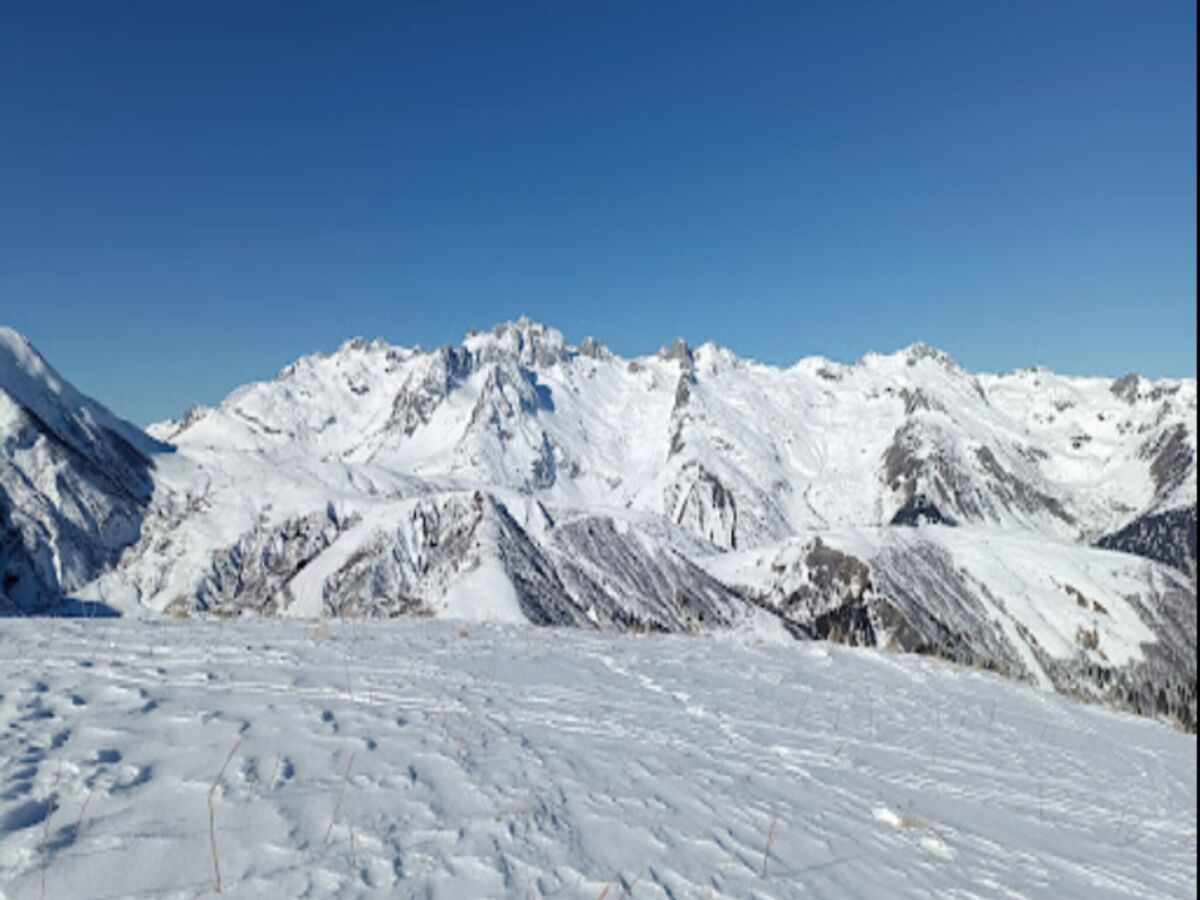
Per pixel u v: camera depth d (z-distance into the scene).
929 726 14.91
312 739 7.74
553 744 8.95
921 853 7.95
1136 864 9.38
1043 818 10.59
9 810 5.58
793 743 11.35
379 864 5.54
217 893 4.92
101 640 10.98
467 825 6.38
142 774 6.50
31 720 7.34
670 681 14.10
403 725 8.63
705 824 7.38
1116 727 20.31
